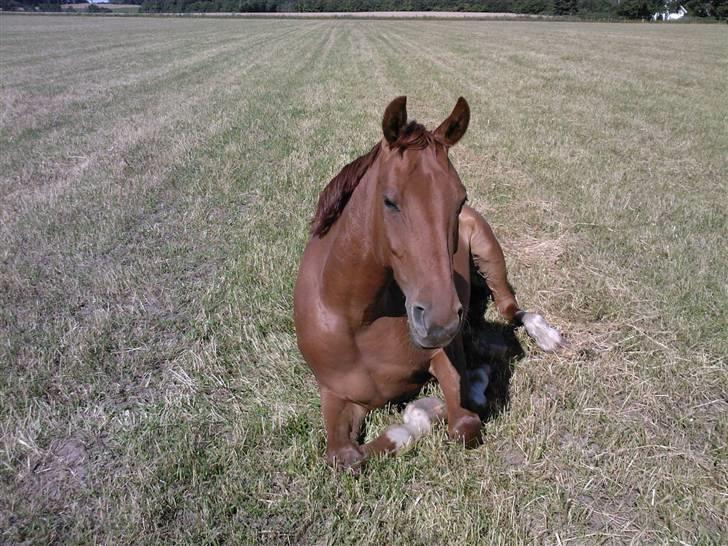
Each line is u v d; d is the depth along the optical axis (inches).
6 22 2151.8
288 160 323.9
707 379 143.8
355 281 102.7
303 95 546.6
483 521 103.6
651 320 169.3
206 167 315.6
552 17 2721.5
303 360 148.3
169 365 150.9
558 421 129.5
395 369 115.3
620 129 402.0
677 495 109.3
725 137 381.1
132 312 173.9
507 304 167.9
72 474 116.6
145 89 586.9
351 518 104.3
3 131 396.2
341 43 1240.8
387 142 90.4
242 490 110.0
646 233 226.2
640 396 138.0
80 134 392.5
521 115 442.9
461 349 131.0
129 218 244.5
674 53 948.0
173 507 107.8
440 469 114.7
